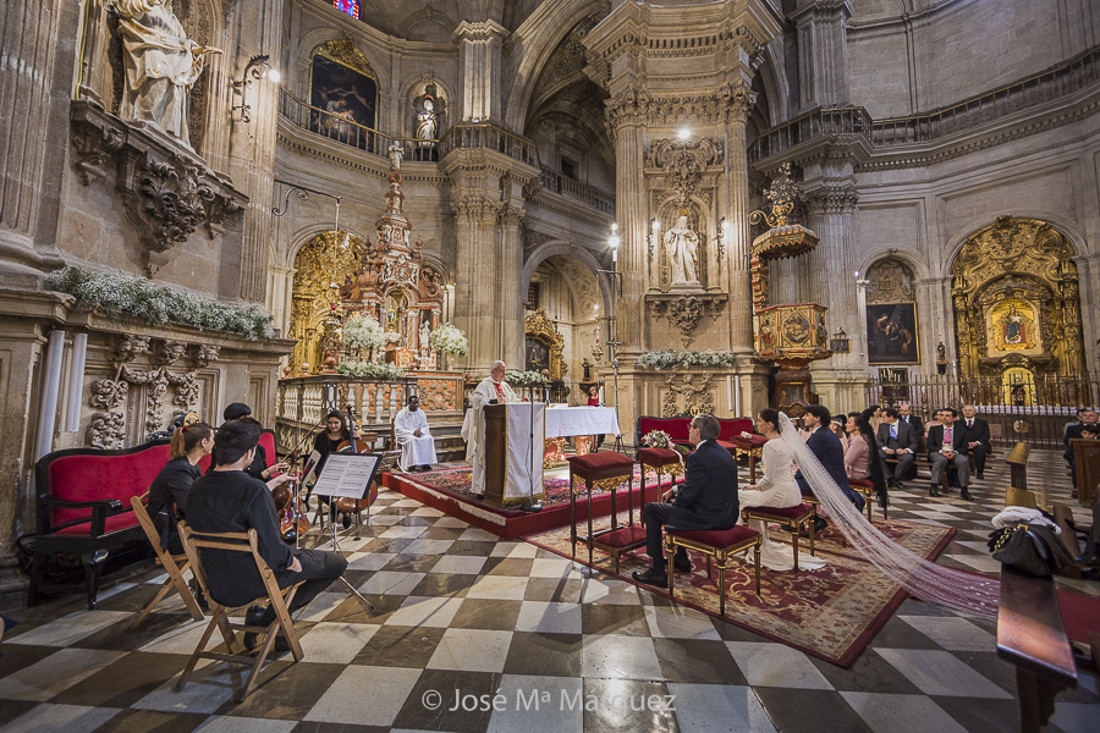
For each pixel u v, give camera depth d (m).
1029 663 1.55
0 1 3.69
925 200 16.56
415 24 18.92
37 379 3.74
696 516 3.57
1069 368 13.89
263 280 7.23
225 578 2.55
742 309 10.43
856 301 16.45
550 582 3.90
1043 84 14.49
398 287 12.91
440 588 3.78
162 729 2.17
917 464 8.25
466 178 17.02
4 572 3.43
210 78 6.53
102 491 3.87
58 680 2.55
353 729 2.17
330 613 3.35
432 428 11.18
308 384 10.10
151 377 4.88
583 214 21.55
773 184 11.16
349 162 16.44
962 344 15.80
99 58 4.66
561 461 8.41
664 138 11.20
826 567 4.26
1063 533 3.94
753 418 10.00
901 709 2.30
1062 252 14.10
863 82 17.92
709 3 10.61
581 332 24.72
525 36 17.64
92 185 4.57
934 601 3.58
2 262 3.56
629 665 2.70
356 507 5.20
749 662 2.72
